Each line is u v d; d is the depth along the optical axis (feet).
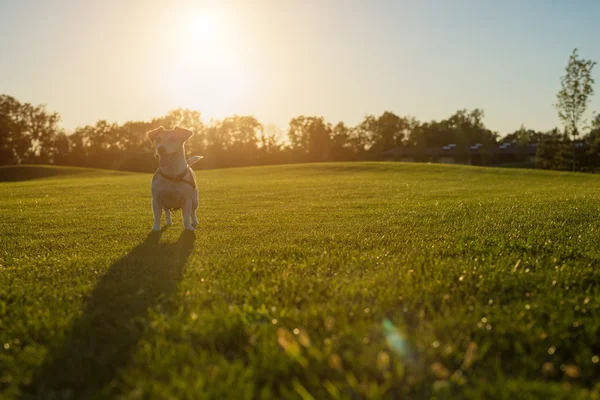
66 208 46.37
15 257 22.58
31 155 291.58
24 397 9.46
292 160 311.88
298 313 12.66
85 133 307.17
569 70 181.88
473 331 11.62
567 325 11.85
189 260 20.02
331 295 14.19
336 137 343.87
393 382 9.43
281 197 54.54
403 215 35.14
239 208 43.68
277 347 10.73
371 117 376.68
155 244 24.41
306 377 9.68
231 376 9.47
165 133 27.04
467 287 14.83
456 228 27.89
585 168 210.59
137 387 9.39
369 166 126.41
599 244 21.62
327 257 19.61
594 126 195.31
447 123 392.27
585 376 10.02
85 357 10.82
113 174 164.04
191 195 28.32
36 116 288.71
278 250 21.57
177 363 10.33
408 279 15.40
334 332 11.60
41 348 11.27
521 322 12.03
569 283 15.29
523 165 303.27
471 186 71.15
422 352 10.51
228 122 315.17
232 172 125.49
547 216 31.58
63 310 13.61
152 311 13.28
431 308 12.95
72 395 9.52
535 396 8.91
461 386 9.50
